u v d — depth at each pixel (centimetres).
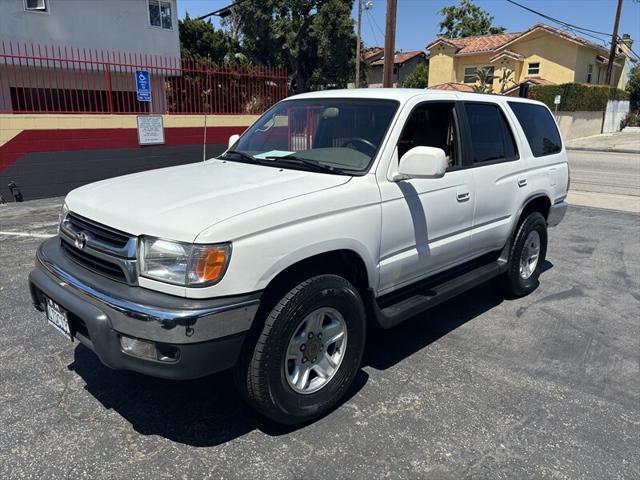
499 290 524
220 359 263
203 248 254
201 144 1205
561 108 2812
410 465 276
